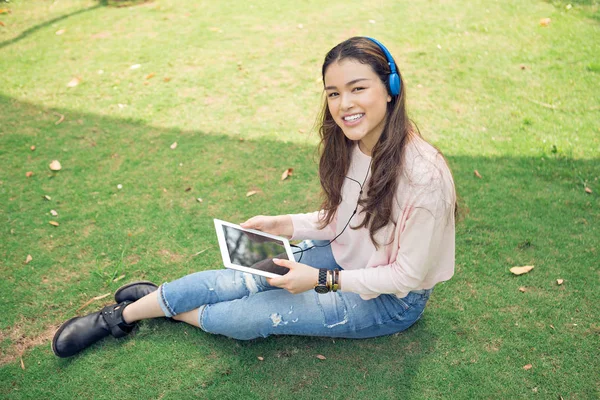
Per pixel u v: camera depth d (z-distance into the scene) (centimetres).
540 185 358
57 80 487
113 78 491
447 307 272
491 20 590
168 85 480
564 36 552
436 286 285
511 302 274
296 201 351
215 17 607
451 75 490
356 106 200
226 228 245
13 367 246
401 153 206
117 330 252
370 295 223
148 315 252
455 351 249
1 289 287
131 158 391
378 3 637
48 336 263
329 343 255
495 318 265
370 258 233
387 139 207
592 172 367
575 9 609
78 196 355
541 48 532
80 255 310
